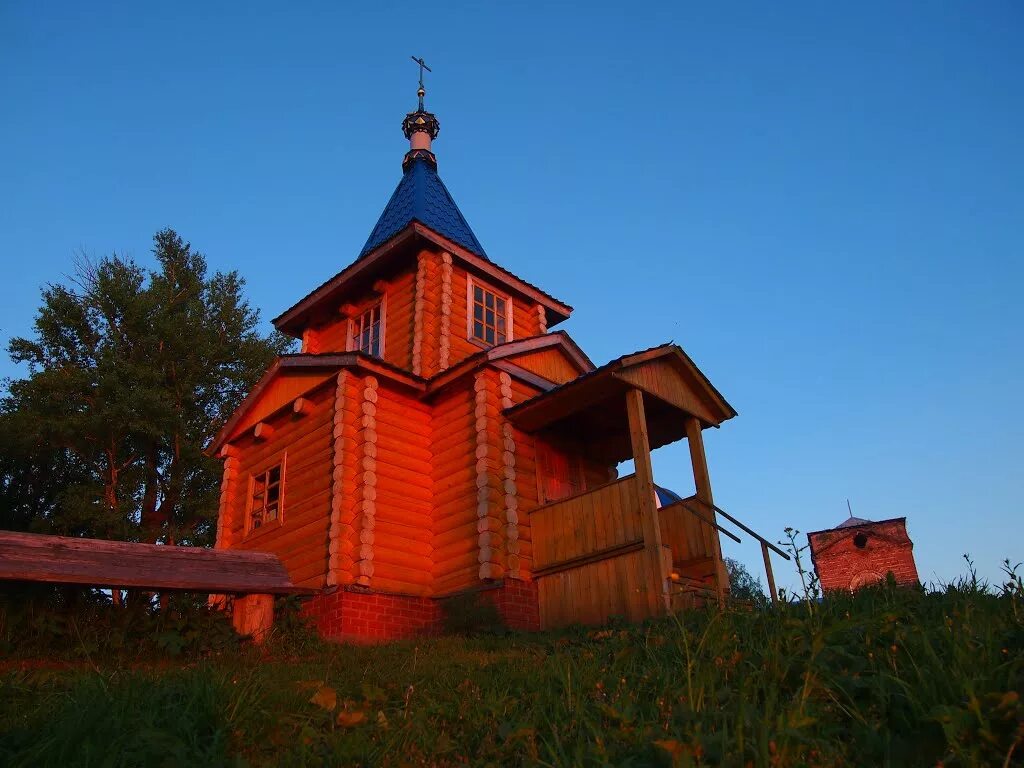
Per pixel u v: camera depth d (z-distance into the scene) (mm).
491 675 6473
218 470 23844
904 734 4172
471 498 13547
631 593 11648
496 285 18484
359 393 14016
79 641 8812
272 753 4883
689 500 13016
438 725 5367
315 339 19609
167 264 26312
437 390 14719
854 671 4902
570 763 4219
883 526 13547
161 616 9664
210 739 4871
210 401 25531
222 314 26281
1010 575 5961
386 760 4641
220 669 6660
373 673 7027
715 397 14242
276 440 15367
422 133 22578
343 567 12602
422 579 13453
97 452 23516
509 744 4703
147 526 22578
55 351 23984
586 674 5773
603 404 13906
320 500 13586
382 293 18094
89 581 9391
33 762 4379
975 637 4938
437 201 20734
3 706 5598
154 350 24406
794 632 5410
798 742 3980
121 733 4746
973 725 3848
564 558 12711
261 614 10633
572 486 15000
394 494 13688
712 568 12336
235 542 15477
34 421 21922
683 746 3777
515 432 14203
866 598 6840
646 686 5441
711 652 5566
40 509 24375
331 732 5078
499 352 14328
